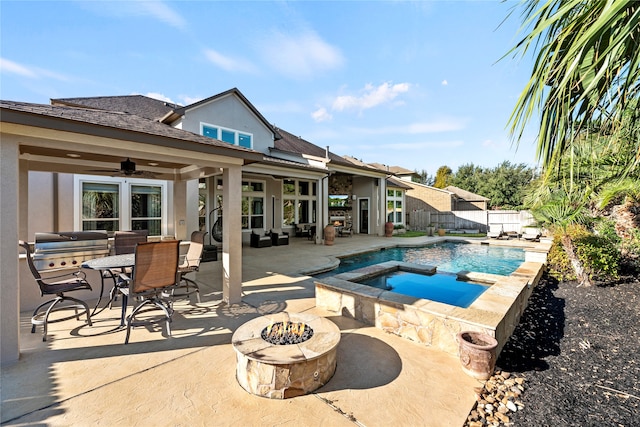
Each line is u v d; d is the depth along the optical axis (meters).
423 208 27.11
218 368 3.43
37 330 4.44
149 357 3.67
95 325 4.65
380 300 4.64
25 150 4.84
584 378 3.26
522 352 3.85
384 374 3.32
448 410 2.74
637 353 3.81
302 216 19.11
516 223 20.69
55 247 5.55
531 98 2.29
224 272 5.80
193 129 11.85
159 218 9.44
